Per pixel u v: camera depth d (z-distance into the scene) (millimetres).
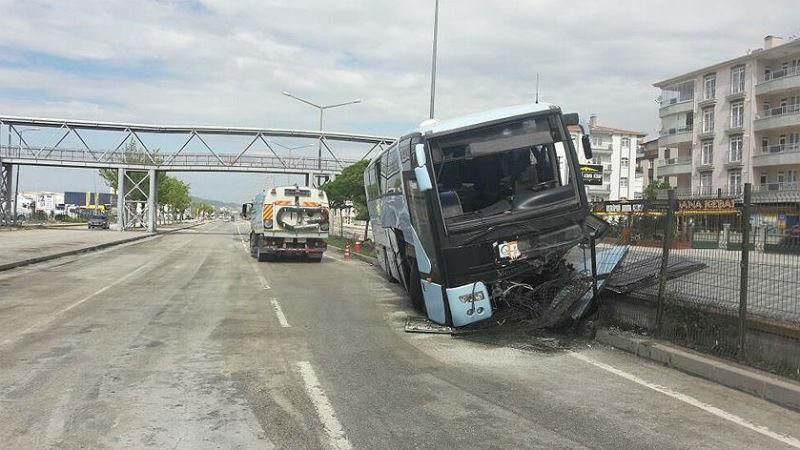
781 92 50969
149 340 8430
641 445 4793
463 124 9062
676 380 6738
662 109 63688
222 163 54719
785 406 5863
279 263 23719
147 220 57406
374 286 16062
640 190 90688
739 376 6398
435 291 9258
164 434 4852
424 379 6648
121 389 6047
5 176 53062
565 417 5434
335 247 35156
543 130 9133
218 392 6016
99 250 28859
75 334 8750
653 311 8453
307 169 55594
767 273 6789
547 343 8617
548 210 8812
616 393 6207
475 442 4801
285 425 5113
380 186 15320
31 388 6027
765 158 50969
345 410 5539
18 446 4547
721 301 7422
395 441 4793
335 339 8789
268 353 7785
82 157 53625
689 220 8016
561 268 9297
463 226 8688
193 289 14539
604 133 87812
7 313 10555
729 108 54844
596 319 9359
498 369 7148
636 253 9164
